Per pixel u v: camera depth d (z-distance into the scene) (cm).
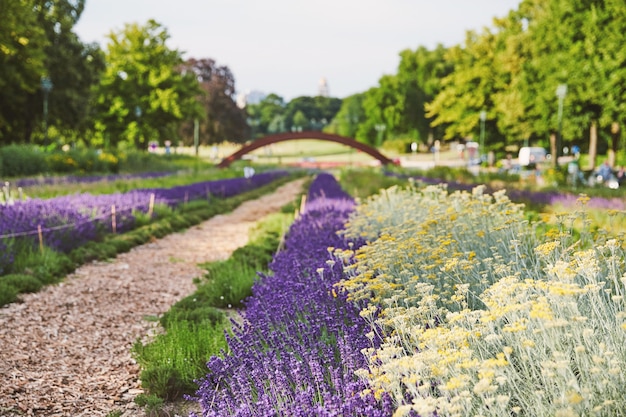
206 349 550
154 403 468
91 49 5028
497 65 5272
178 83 5878
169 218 1691
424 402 263
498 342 331
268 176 4991
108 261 1126
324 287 573
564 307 331
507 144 5666
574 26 3303
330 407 317
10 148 3012
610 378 272
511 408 295
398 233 709
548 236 518
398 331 389
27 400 485
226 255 1252
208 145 10262
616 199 1411
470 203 805
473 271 502
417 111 10331
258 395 371
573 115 3381
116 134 5794
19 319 711
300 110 19075
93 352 614
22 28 3319
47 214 1178
